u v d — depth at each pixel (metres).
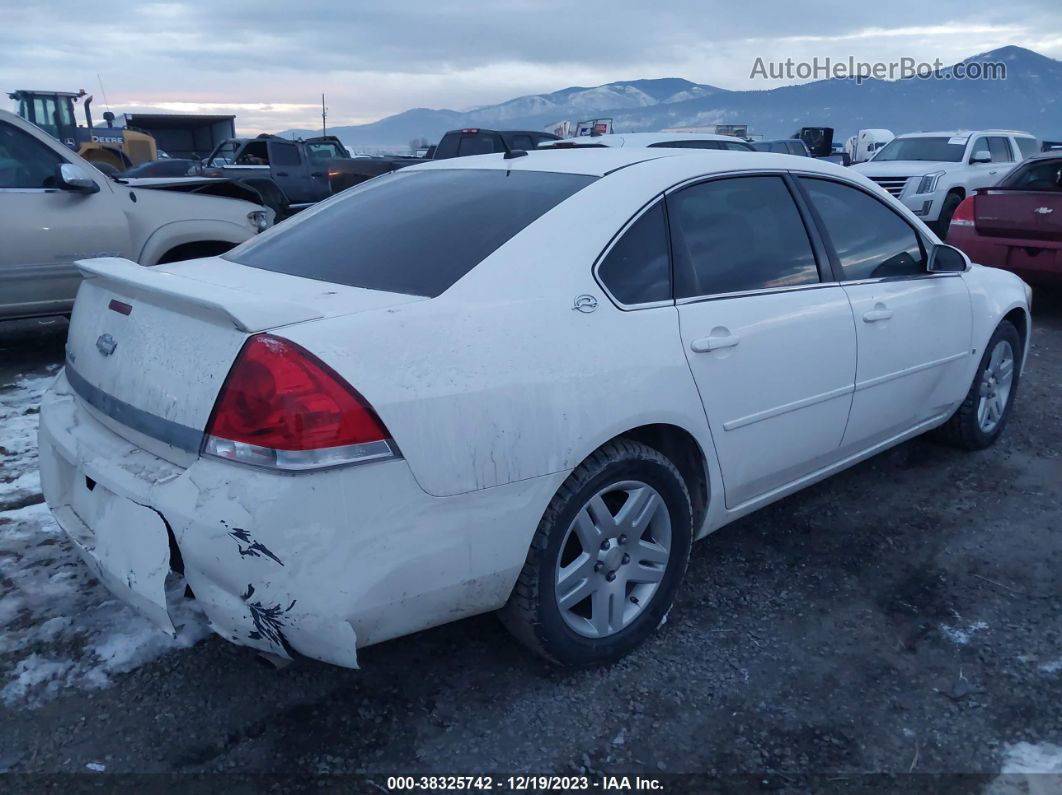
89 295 2.74
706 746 2.38
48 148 5.95
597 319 2.51
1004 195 7.71
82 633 2.82
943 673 2.71
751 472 3.04
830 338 3.22
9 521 3.58
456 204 2.87
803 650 2.82
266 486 1.97
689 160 3.05
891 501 3.98
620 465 2.53
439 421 2.14
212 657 2.72
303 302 2.32
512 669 2.70
